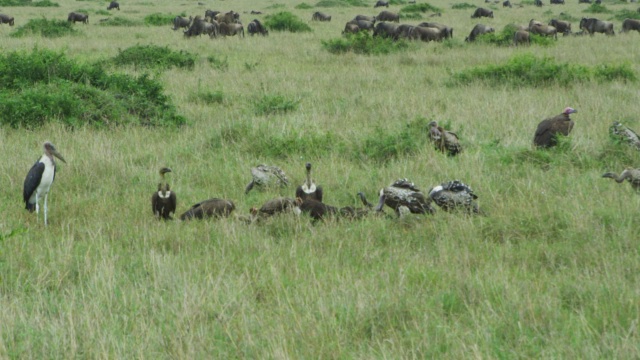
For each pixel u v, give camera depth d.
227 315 13.74
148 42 71.88
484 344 12.23
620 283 14.75
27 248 17.56
